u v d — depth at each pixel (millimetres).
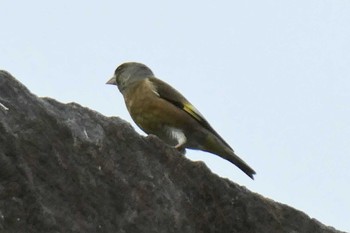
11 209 9266
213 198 11242
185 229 10742
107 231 9945
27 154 9711
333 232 12250
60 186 9805
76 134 10344
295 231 11789
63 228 9539
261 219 11547
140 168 10688
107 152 10500
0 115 9734
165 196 10711
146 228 10328
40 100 10344
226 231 11219
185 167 11148
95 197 10055
